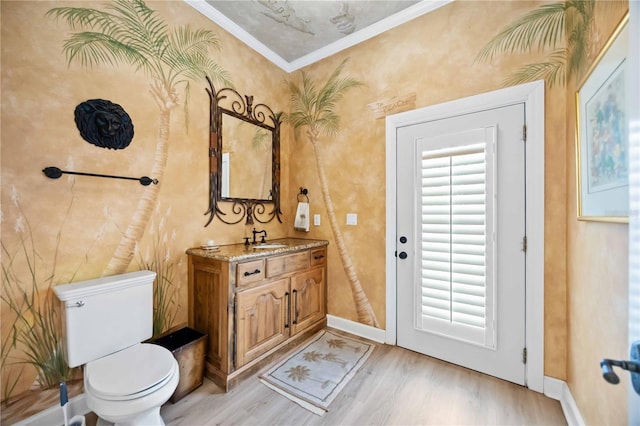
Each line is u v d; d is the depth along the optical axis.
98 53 1.60
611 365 0.62
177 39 1.98
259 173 2.65
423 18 2.14
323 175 2.74
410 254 2.21
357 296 2.51
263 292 2.00
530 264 1.72
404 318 2.25
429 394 1.70
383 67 2.34
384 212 2.35
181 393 1.66
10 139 1.33
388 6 2.13
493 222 1.84
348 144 2.56
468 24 1.95
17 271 1.35
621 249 0.98
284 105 2.95
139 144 1.78
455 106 1.98
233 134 2.40
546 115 1.67
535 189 1.70
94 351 1.44
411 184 2.20
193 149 2.09
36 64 1.39
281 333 2.15
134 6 1.75
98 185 1.61
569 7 1.54
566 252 1.61
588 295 1.28
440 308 2.06
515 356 1.79
